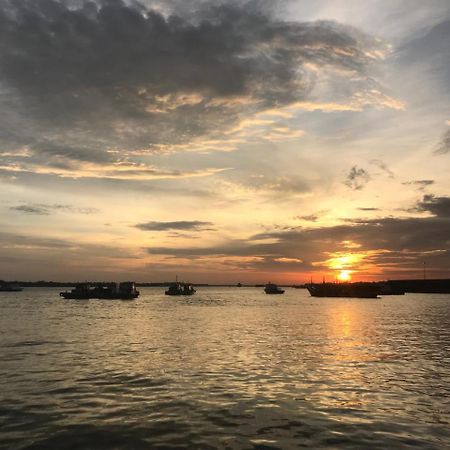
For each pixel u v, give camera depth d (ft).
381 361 103.45
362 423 57.16
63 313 277.64
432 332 172.14
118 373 87.40
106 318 237.86
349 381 81.20
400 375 87.20
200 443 49.98
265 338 148.77
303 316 261.85
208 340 142.51
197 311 305.12
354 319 240.53
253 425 56.24
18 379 81.61
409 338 151.23
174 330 175.22
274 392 72.74
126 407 63.62
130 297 492.54
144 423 56.65
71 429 54.24
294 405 65.21
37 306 364.38
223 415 60.23
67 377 83.46
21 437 51.47
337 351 119.03
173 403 65.77
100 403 65.72
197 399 68.13
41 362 99.81
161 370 90.68
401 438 51.78
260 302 470.39
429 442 50.52
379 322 221.05
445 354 114.62
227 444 49.70
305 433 53.31
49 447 48.57
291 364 98.37
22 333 161.89
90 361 101.30
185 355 110.42
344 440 51.08
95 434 52.54
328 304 431.02
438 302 484.33
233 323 210.38
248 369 92.17
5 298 560.20
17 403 65.41
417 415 60.70
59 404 65.00
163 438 51.47
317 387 76.43
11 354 111.55
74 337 149.59
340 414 61.00
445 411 62.64
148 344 131.85
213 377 84.02
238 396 70.03
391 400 68.23
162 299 536.01
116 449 48.14
